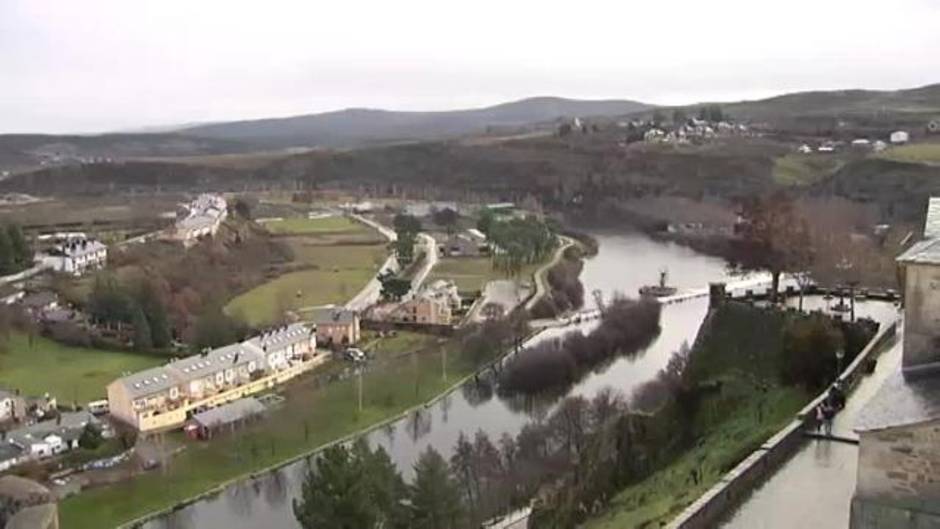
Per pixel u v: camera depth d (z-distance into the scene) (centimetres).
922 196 17425
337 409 11250
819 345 6700
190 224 19800
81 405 11025
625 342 12975
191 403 11200
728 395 7138
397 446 10131
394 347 13725
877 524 2980
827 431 4741
